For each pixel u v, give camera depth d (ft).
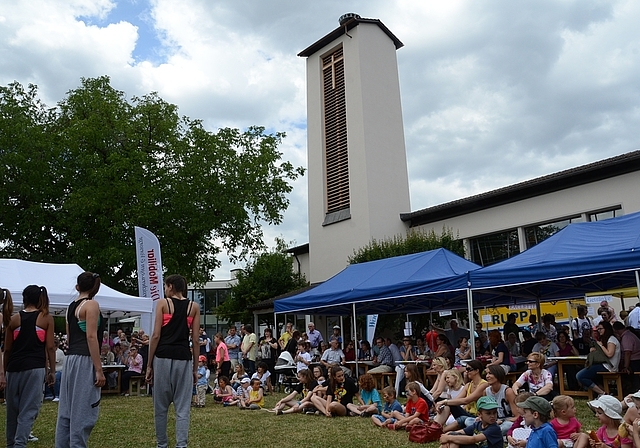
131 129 69.67
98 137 67.62
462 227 71.51
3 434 25.46
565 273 32.32
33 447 23.11
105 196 65.72
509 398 23.70
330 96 89.10
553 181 60.54
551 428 16.94
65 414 17.28
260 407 38.40
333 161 86.89
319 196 87.81
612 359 31.50
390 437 25.52
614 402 18.35
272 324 103.14
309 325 59.67
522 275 34.24
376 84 84.43
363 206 79.71
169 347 18.65
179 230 70.23
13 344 18.98
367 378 33.53
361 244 79.15
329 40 89.76
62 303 42.06
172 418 32.55
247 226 77.41
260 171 75.66
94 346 17.20
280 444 24.09
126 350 59.31
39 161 65.82
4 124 65.10
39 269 44.37
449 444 19.92
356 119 82.94
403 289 41.55
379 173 80.79
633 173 54.80
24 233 68.80
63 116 74.33
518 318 65.51
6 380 18.89
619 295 47.65
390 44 88.28
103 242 66.95
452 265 43.96
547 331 43.37
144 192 66.69
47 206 69.82
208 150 73.15
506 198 66.13
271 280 103.86
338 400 33.68
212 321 177.88
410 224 79.82
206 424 30.58
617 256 30.37
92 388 17.28
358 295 44.80
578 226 37.40
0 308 19.01
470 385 25.88
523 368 40.16
